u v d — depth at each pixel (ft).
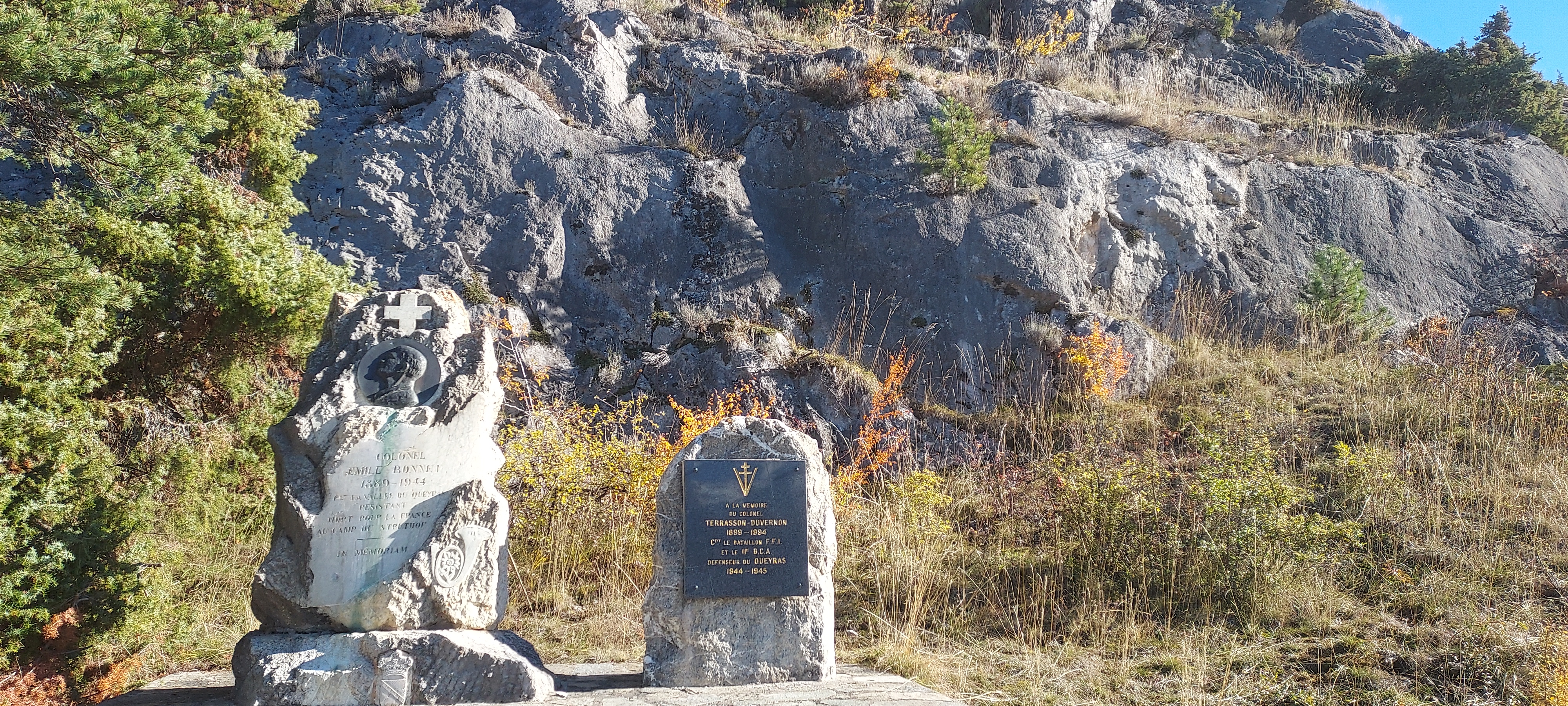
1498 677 20.89
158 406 27.27
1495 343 42.73
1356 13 72.79
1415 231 48.55
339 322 20.49
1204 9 73.51
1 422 21.42
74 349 23.94
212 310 27.35
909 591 25.90
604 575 26.99
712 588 19.17
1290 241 47.11
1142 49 62.59
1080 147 47.09
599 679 20.01
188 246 27.30
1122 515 26.68
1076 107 49.16
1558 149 58.29
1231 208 47.60
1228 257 45.85
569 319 39.60
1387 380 38.01
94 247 25.93
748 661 19.15
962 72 55.26
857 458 34.88
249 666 17.80
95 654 20.67
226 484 27.84
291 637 18.07
